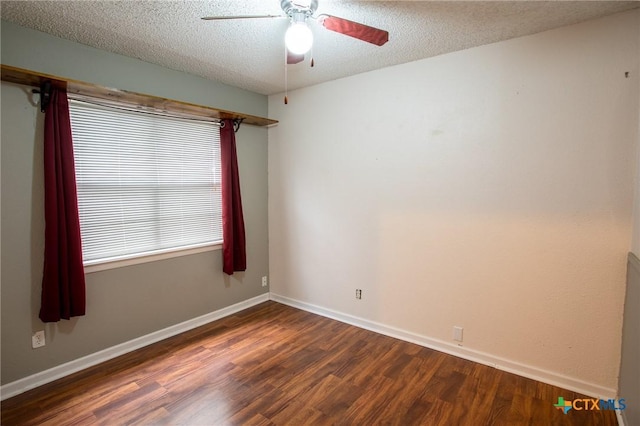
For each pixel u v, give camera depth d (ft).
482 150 8.39
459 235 8.90
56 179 7.51
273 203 13.17
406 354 9.17
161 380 7.88
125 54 8.79
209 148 11.07
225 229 11.27
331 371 8.30
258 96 12.59
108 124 8.62
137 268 9.39
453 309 9.12
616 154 6.84
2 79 6.93
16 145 7.23
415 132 9.43
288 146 12.48
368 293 10.78
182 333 10.45
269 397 7.27
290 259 12.82
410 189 9.66
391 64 9.57
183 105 9.34
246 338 10.12
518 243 8.06
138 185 9.32
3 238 7.14
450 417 6.66
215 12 6.67
